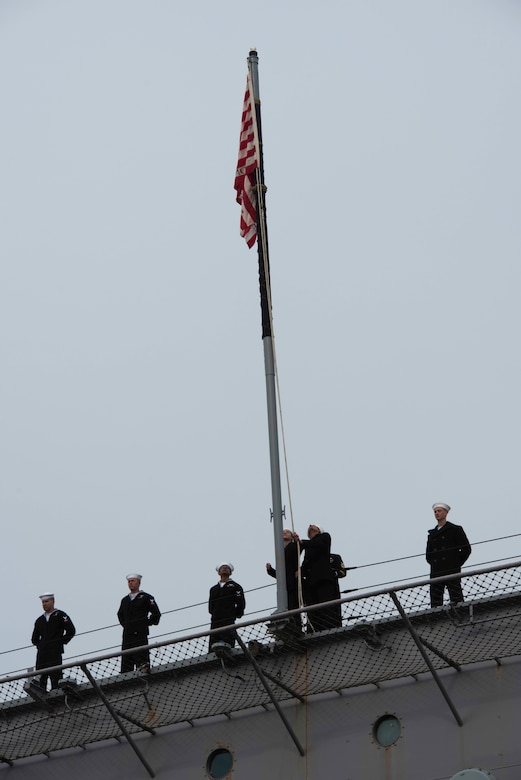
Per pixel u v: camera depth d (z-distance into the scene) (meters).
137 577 35.34
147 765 31.09
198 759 30.92
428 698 29.45
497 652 29.17
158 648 31.36
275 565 32.91
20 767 32.56
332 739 29.81
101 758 31.95
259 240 37.59
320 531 34.06
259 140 38.84
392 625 30.47
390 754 29.11
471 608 29.72
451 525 32.50
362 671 30.33
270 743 30.36
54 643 35.09
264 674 30.28
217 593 34.06
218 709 31.12
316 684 30.55
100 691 31.14
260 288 37.12
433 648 29.38
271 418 35.34
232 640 31.78
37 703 33.03
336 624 31.55
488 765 28.12
